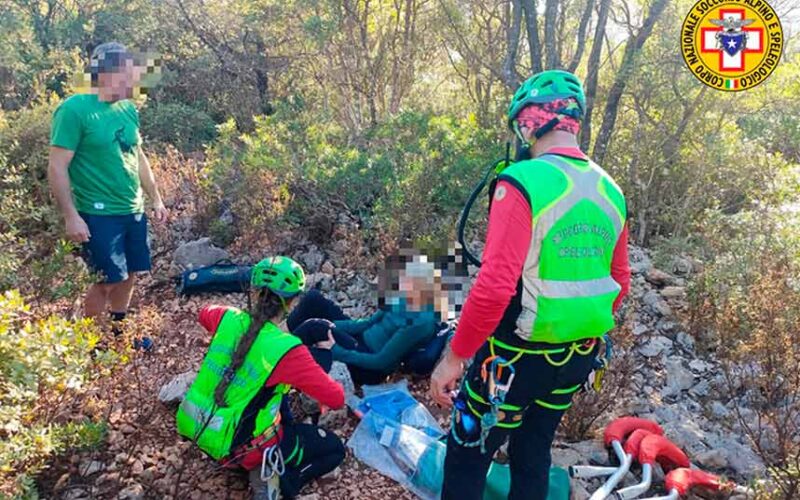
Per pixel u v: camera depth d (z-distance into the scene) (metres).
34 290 3.73
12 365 2.37
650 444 2.93
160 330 4.06
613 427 3.09
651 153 5.88
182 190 5.90
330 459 2.91
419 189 4.74
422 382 3.72
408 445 3.03
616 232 2.09
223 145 5.45
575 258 1.97
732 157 5.46
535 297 1.98
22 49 8.23
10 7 8.84
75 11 9.95
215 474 2.95
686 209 5.59
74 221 3.48
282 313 2.77
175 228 5.50
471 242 4.88
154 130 8.23
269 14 7.46
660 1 5.21
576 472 2.86
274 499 2.71
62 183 3.43
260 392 2.63
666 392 3.62
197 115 8.55
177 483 2.70
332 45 7.05
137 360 3.69
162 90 8.90
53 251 4.76
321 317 4.01
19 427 2.34
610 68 6.16
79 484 2.80
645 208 5.80
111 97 3.52
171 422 3.25
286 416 2.83
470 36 6.96
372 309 4.42
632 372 3.47
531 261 1.95
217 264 4.81
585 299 2.00
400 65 7.33
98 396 3.17
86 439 2.63
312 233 5.29
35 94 7.51
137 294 4.66
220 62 8.82
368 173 4.99
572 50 6.67
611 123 5.61
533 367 2.08
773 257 3.92
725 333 3.85
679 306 4.40
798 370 3.08
